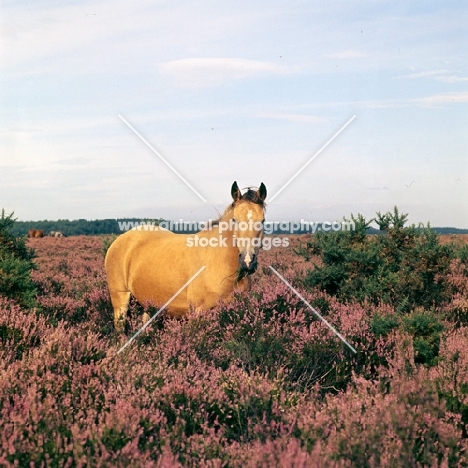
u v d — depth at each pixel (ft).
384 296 31.71
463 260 44.55
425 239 35.58
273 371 18.97
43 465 10.82
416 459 12.44
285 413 14.43
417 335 22.33
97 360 17.66
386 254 36.52
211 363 19.77
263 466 11.09
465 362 18.28
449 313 28.91
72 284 46.32
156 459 12.00
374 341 21.62
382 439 12.44
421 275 33.40
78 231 301.84
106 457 11.15
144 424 13.23
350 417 13.56
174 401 14.90
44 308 30.53
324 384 19.20
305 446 11.93
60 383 15.15
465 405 15.61
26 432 12.44
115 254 29.50
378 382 16.58
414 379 16.57
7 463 10.94
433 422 13.64
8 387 14.79
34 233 161.68
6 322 20.25
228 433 13.79
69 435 12.55
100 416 13.28
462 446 13.24
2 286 27.55
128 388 14.76
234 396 15.30
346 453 11.85
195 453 12.23
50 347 17.39
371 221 38.91
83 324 27.53
